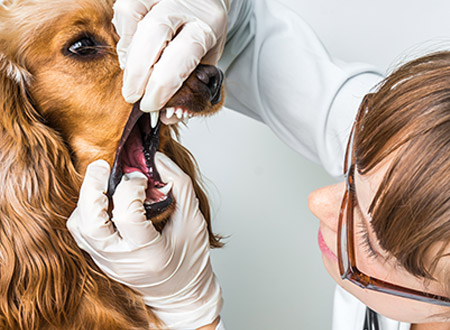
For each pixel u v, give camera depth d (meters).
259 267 2.82
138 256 1.43
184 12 1.35
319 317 2.84
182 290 1.58
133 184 1.43
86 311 1.56
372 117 1.07
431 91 0.99
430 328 1.48
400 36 2.71
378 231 1.04
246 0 1.92
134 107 1.45
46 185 1.48
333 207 1.29
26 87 1.45
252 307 2.83
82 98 1.47
